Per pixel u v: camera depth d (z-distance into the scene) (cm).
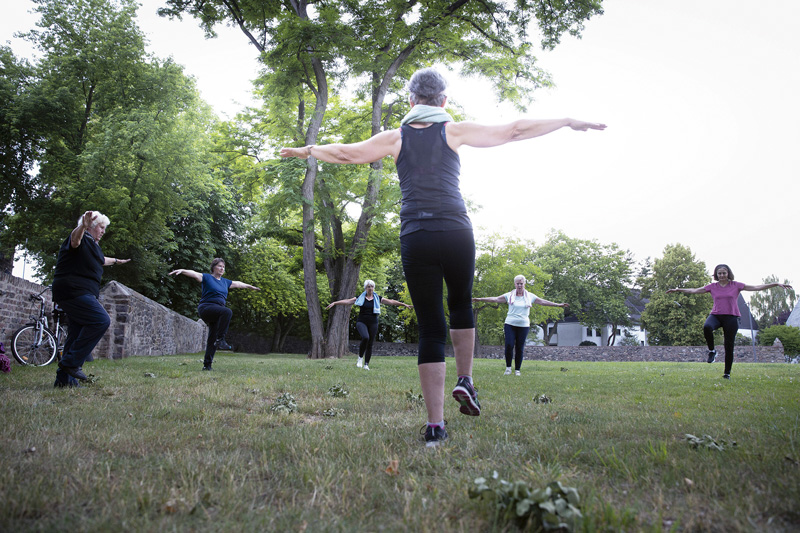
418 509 172
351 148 305
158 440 274
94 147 1909
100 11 2092
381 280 3762
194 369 851
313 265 1991
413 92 312
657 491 194
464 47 2012
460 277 287
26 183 2019
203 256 3028
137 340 1553
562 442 281
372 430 321
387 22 1920
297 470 222
